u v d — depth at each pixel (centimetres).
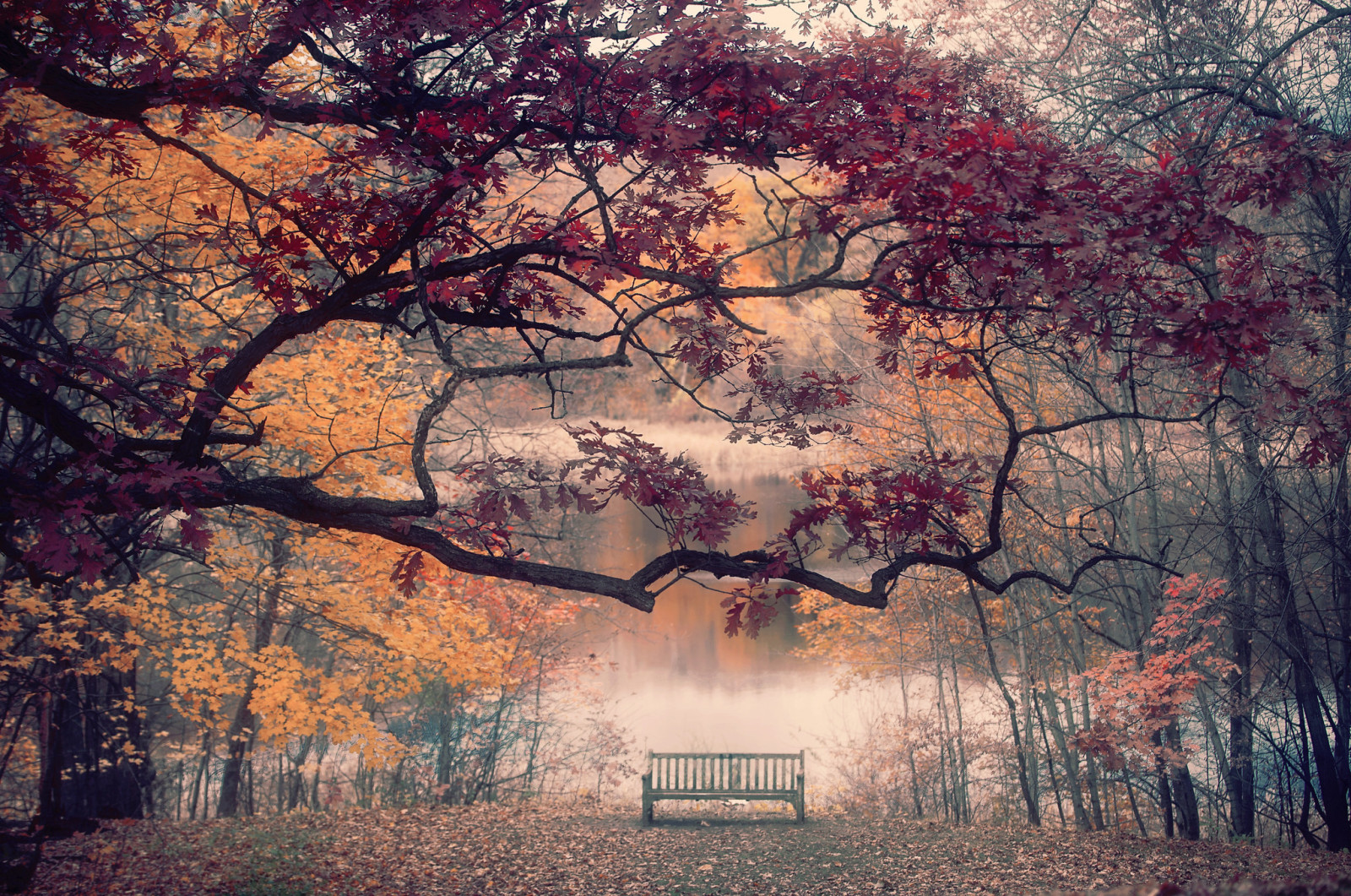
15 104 588
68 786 1235
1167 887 223
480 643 1030
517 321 531
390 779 1596
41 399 457
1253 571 1068
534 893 899
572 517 1838
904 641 1600
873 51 428
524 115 454
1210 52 941
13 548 493
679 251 533
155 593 1055
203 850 1005
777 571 450
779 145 439
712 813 1387
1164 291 442
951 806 1593
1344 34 901
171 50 450
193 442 470
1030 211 386
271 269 502
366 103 461
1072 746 1045
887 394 1393
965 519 1256
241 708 1403
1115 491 1241
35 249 704
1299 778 1136
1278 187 427
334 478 918
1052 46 1057
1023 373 1343
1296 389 431
